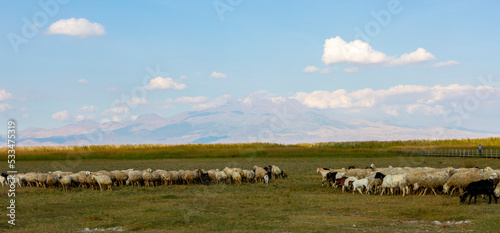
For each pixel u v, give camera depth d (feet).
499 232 46.01
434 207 64.03
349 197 80.23
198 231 50.26
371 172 97.25
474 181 70.54
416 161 195.21
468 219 54.08
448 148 301.84
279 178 126.00
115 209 68.69
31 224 56.54
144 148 335.26
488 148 289.74
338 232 48.06
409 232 47.78
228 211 65.31
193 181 112.16
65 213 65.16
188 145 355.36
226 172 118.32
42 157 258.57
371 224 52.60
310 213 62.59
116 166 188.14
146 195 86.43
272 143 356.79
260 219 57.82
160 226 54.03
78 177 102.68
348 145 342.23
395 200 73.67
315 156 247.29
